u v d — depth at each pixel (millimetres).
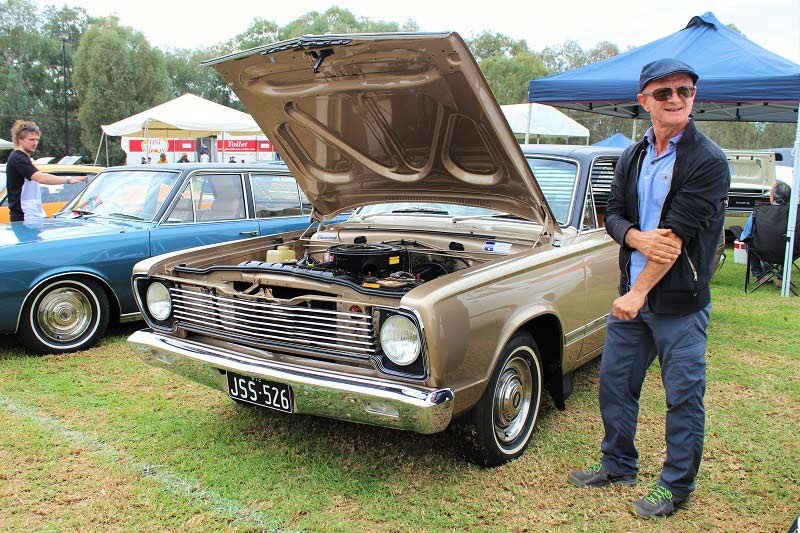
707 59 7715
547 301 3186
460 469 3057
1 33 53938
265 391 2846
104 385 4199
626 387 2838
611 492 2852
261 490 2865
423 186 3771
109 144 43938
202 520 2625
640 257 2695
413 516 2654
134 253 5180
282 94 3361
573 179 3861
